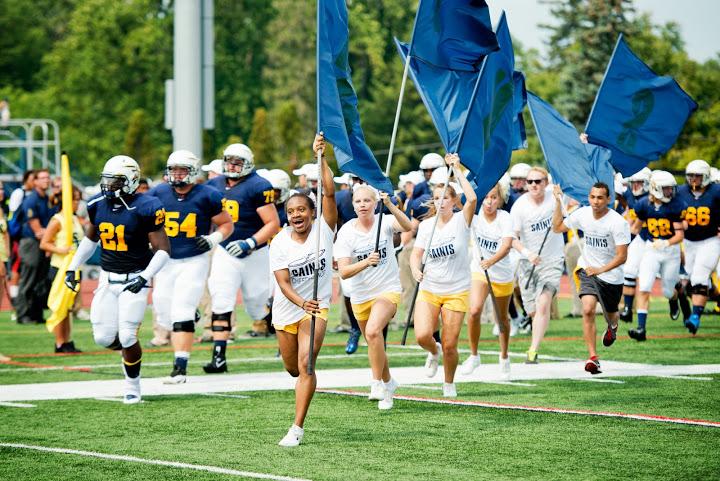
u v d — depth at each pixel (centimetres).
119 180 3241
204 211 3716
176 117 6912
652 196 4959
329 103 3020
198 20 6919
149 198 3291
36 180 5981
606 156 4488
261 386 3597
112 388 3575
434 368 3516
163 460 2469
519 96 4247
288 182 4488
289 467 2394
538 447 2592
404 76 3344
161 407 3183
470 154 3488
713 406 3144
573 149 4378
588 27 15212
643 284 4847
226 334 3944
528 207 4119
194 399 3328
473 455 2509
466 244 3306
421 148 19725
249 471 2355
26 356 4500
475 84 3659
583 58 15050
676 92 4462
